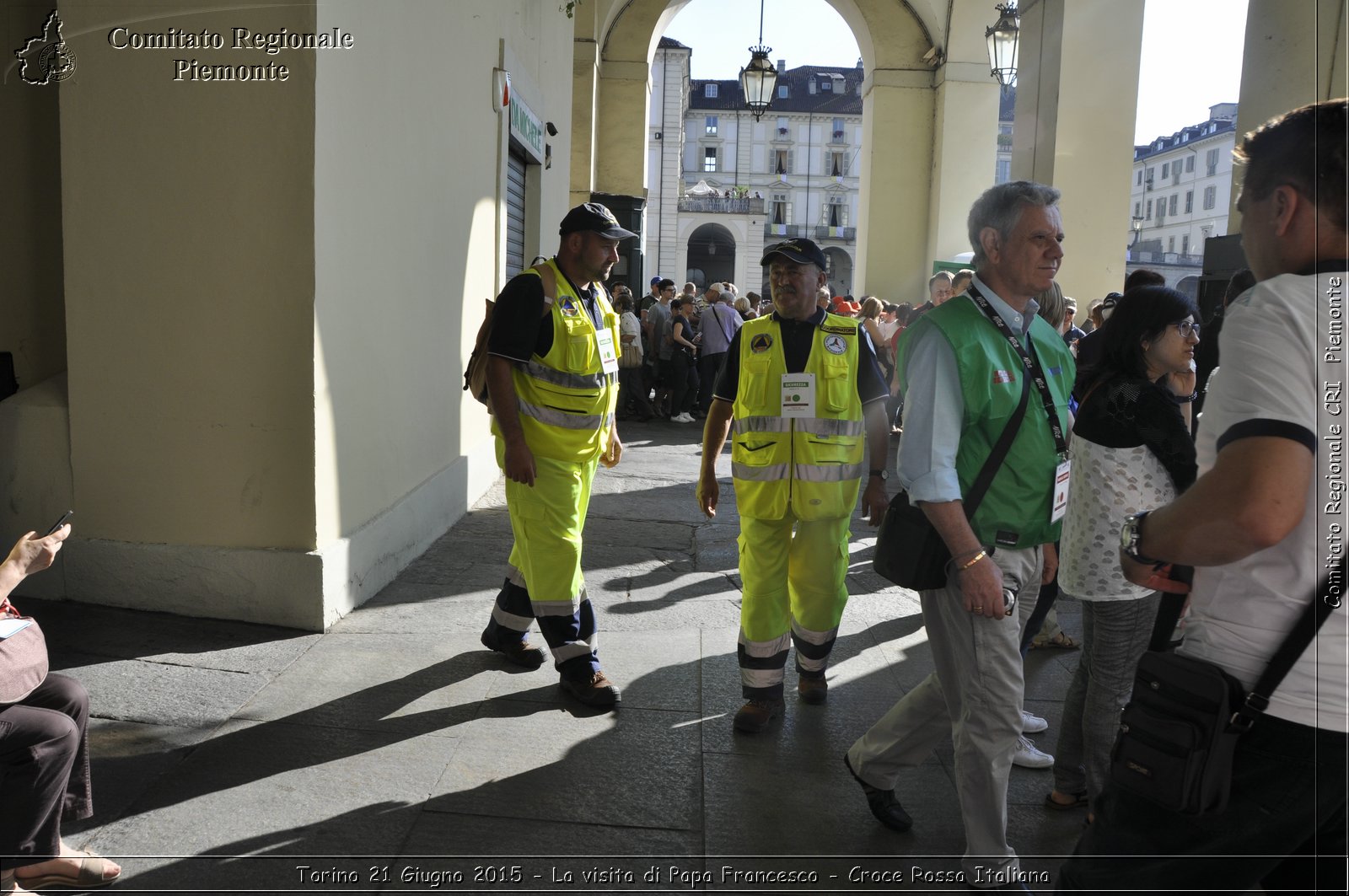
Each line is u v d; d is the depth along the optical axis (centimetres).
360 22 478
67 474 462
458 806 311
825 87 8556
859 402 379
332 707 377
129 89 430
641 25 1884
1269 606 157
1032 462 262
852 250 8356
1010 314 267
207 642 432
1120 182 988
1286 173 156
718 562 628
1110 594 299
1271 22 596
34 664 243
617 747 357
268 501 450
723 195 7512
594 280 402
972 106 1795
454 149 670
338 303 463
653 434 1272
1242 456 149
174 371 445
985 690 260
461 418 723
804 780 339
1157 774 161
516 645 429
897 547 265
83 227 441
